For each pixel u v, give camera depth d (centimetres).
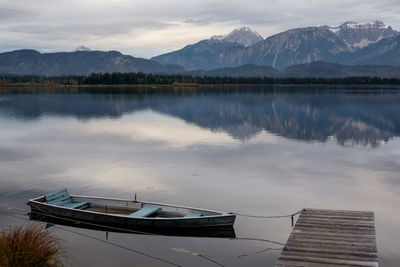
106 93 16400
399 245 1666
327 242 1452
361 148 4072
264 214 2044
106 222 1831
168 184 2608
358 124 6231
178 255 1570
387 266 1482
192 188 2514
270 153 3731
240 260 1530
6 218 1933
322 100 12131
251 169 3047
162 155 3588
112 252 1584
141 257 1546
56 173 2892
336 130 5528
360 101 11594
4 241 1196
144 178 2758
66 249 1600
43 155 3572
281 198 2325
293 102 11269
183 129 5491
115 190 2466
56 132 5116
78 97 13462
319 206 2183
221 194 2392
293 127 5847
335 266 1259
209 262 1513
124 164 3198
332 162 3328
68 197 2073
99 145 4125
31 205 1989
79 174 2864
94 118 6881
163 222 1755
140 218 1767
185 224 1762
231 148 3997
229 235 1767
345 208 2155
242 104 10444
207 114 7719
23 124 5962
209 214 1823
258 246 1655
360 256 1327
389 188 2539
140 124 6047
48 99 12356
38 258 1189
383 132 5328
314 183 2653
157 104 10331
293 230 1588
